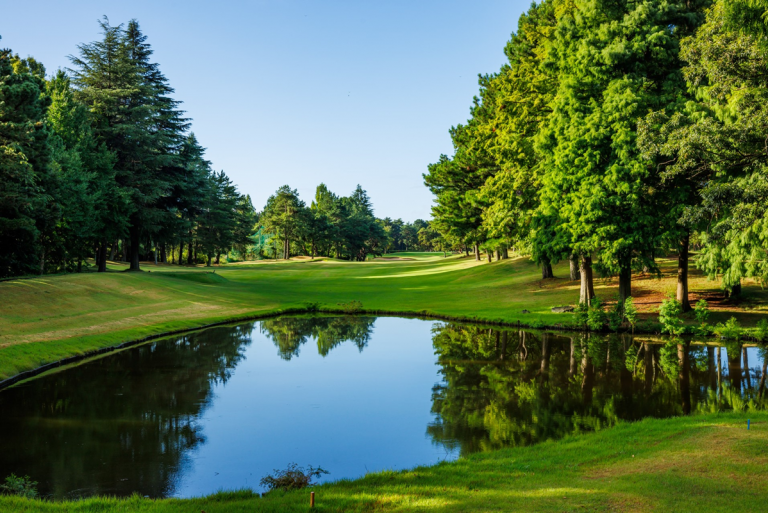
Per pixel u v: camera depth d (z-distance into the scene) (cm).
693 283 3222
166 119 4862
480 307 3569
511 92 3606
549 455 927
